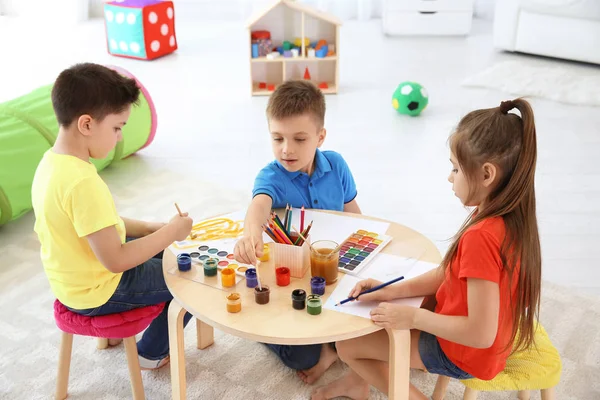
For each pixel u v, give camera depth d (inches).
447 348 52.4
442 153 121.6
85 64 54.6
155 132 122.1
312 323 48.9
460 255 48.4
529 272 48.1
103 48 188.4
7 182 91.7
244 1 216.1
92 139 54.2
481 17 219.0
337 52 150.7
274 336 47.4
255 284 53.4
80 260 55.1
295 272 54.9
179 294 52.4
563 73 160.1
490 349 50.2
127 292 59.1
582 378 66.8
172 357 56.1
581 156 118.6
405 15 196.4
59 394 64.2
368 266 56.4
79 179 52.4
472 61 174.2
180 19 219.9
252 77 155.6
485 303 46.4
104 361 69.9
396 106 138.9
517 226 46.8
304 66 154.7
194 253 58.4
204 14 220.5
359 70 168.2
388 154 121.0
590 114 137.3
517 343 52.7
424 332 55.0
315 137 63.8
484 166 46.3
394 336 49.9
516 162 46.1
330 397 64.1
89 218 52.3
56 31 206.1
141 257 54.9
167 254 58.2
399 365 51.1
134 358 61.0
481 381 53.2
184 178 112.3
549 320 75.5
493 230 46.7
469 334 47.3
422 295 53.4
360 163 117.4
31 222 99.0
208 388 65.9
